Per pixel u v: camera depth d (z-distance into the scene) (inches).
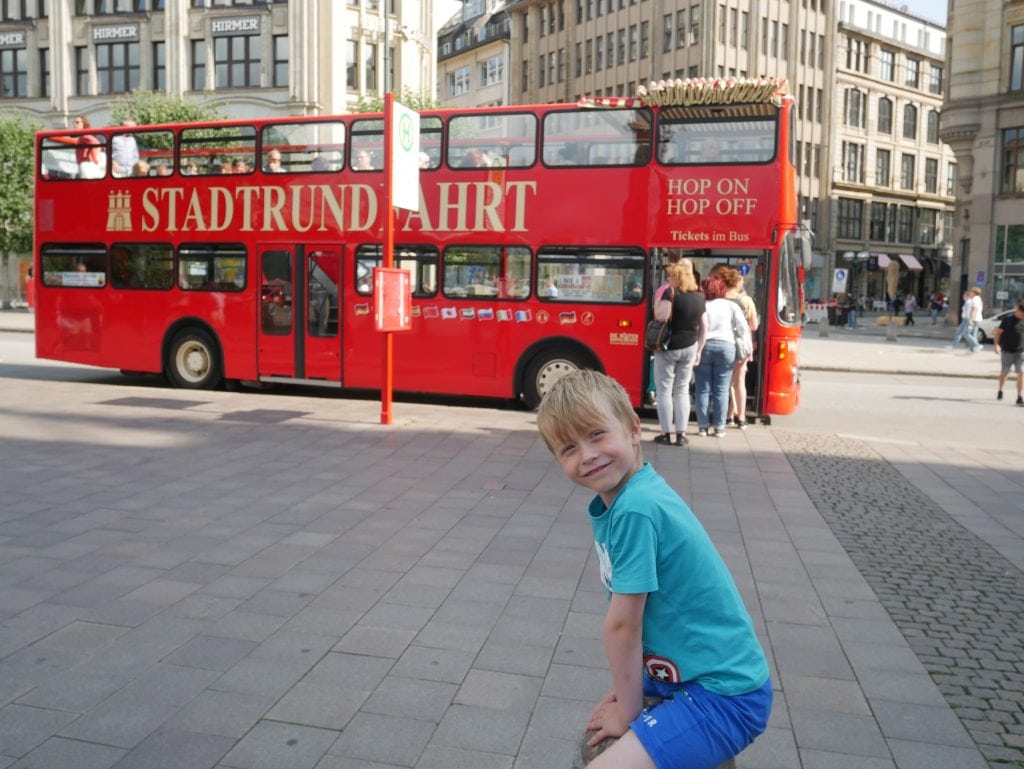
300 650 173.3
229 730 142.0
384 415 440.1
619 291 482.3
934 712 152.0
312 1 1706.4
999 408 583.5
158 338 571.5
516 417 473.7
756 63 2369.6
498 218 498.3
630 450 85.4
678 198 470.3
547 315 493.0
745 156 461.7
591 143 482.6
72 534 248.8
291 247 536.4
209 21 1733.5
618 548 82.6
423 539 248.5
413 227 512.4
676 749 80.4
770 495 311.0
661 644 83.6
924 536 264.1
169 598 200.2
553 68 2691.9
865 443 420.5
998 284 1582.2
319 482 315.9
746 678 82.7
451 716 147.8
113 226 578.6
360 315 525.3
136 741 138.3
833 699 156.6
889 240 2842.0
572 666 167.6
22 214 1625.2
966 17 1583.4
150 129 563.5
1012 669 170.6
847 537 260.7
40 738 138.7
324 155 529.0
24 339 1037.8
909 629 190.1
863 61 2694.4
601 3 2508.6
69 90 1827.0
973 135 1594.5
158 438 395.5
